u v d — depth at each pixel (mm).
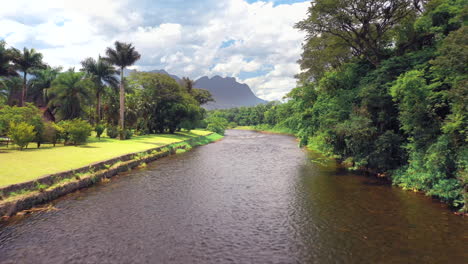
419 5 22172
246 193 14680
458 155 11984
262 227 9883
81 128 28578
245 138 67562
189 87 88812
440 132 13914
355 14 22656
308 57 36062
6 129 24172
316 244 8469
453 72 12219
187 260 7426
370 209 11781
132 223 10195
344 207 12117
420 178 13867
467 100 10805
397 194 14102
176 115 56969
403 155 17016
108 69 47094
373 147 18531
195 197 13867
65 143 28984
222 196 14078
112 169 19172
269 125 110750
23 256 7586
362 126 17984
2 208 10312
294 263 7320
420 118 14562
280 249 8133
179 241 8648
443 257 7582
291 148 40344
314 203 12781
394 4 21844
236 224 10180
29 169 14719
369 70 23781
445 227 9664
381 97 18078
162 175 19641
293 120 47469
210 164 24922
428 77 15258
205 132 75438
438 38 18406
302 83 39375
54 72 51438
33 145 26531
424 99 14242
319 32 25578
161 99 54906
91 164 17562
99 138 37000
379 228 9680
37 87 50625
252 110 138125
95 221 10352
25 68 42844
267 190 15305
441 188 12391
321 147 28219
